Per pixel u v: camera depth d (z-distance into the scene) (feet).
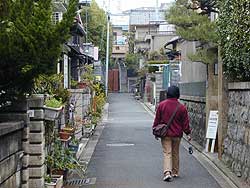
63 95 32.42
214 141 43.70
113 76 223.10
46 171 25.54
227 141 36.99
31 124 23.16
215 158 40.04
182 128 31.58
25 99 21.27
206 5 44.29
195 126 55.57
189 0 45.42
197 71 61.16
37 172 23.17
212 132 43.98
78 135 51.72
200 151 45.88
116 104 150.92
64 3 42.24
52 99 25.98
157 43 157.38
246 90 31.04
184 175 33.40
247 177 29.32
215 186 29.71
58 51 18.95
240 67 33.58
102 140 57.52
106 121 89.86
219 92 39.45
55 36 18.52
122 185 29.81
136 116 104.53
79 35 80.02
